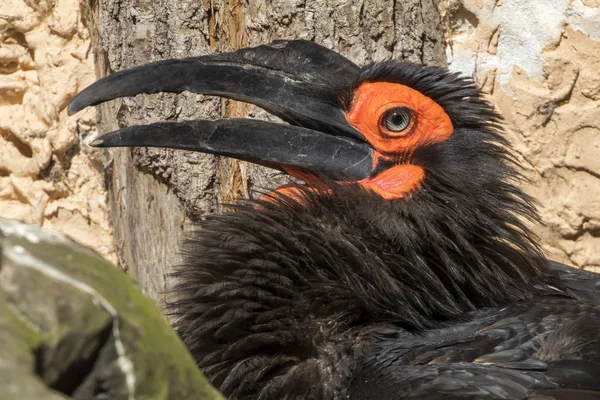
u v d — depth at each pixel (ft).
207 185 36.14
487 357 24.91
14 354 11.89
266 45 30.04
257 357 26.09
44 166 47.75
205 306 27.14
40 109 47.60
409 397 23.00
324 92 29.66
